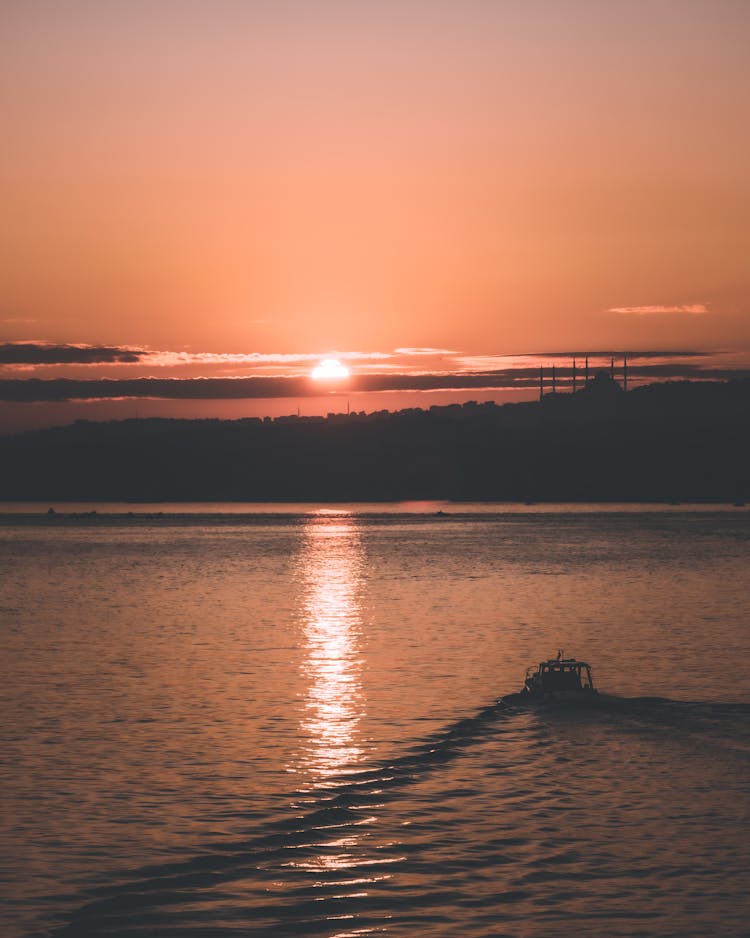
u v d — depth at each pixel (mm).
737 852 41469
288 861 40656
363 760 55156
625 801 47625
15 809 46906
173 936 34406
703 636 103500
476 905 36719
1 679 80625
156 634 108750
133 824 44906
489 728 61812
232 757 56062
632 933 34562
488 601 140875
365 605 137125
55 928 35000
